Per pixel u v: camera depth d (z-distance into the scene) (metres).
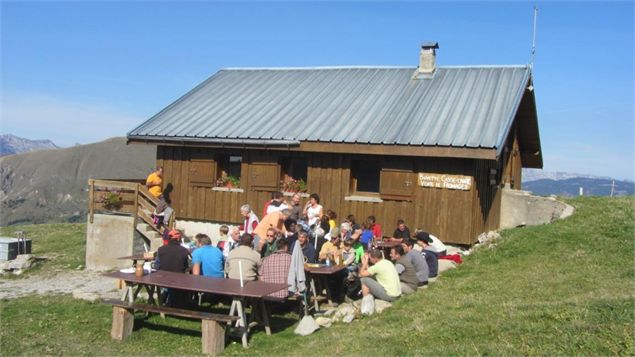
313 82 21.52
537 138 22.31
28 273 17.19
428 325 9.03
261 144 17.70
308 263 12.37
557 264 13.25
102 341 10.16
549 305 9.22
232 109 20.50
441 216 15.80
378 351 8.14
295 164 18.66
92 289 14.65
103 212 18.44
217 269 11.70
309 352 8.77
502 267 13.73
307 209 15.66
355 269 12.87
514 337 7.95
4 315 11.88
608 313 8.33
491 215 18.25
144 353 9.54
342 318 10.82
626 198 20.53
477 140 15.12
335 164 17.33
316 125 17.89
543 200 19.12
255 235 13.34
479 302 10.27
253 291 9.70
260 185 18.38
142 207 17.92
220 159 19.44
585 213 17.75
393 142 15.81
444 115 16.91
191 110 21.02
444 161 15.81
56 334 10.55
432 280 13.09
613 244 14.24
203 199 19.39
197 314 9.68
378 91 19.55
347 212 17.06
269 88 21.84
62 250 20.52
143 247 17.81
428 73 19.78
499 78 18.52
